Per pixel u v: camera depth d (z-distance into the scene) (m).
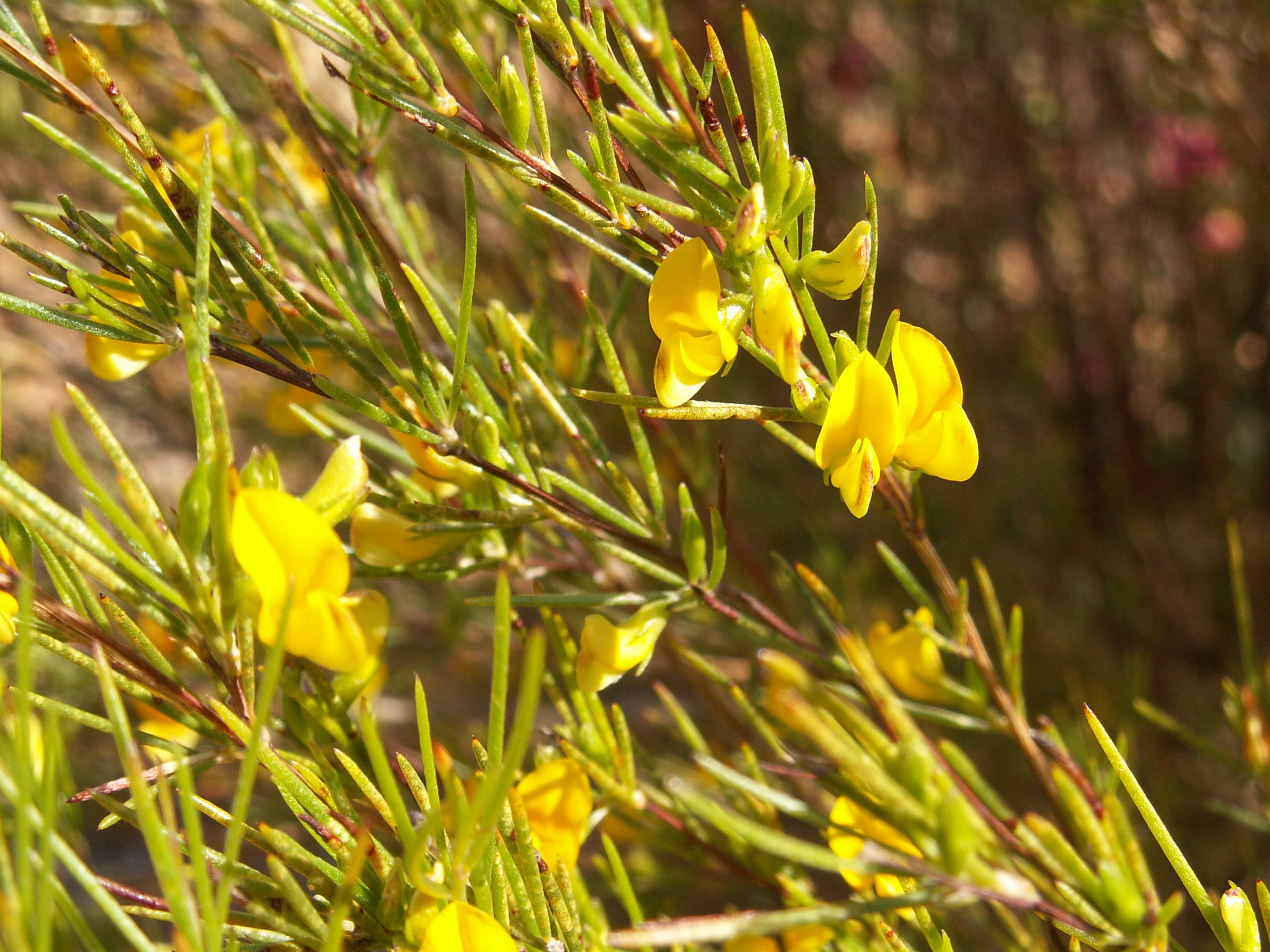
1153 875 0.39
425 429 0.20
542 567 0.23
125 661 0.19
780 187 0.20
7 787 0.18
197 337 0.19
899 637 0.23
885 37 0.62
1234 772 0.24
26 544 0.19
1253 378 0.58
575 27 0.19
